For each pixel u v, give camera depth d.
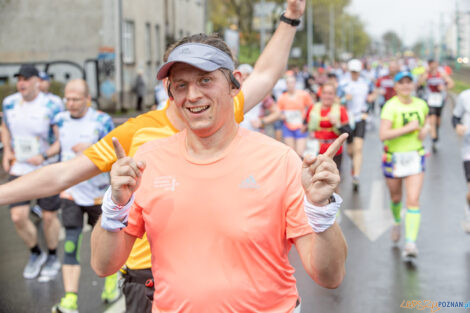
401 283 5.57
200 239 2.15
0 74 24.39
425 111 6.43
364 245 6.87
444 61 84.00
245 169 2.17
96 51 24.78
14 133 6.40
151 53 31.27
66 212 5.08
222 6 59.38
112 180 2.07
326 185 1.98
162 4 33.00
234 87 2.21
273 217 2.16
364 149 15.32
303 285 5.61
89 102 5.64
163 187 2.20
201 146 2.21
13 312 5.16
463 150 7.21
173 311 2.20
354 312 4.92
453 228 7.53
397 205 6.73
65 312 4.87
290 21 3.42
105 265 2.27
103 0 24.72
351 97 10.88
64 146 5.64
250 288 2.14
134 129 3.00
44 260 6.48
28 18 25.08
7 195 2.85
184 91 2.15
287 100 10.73
